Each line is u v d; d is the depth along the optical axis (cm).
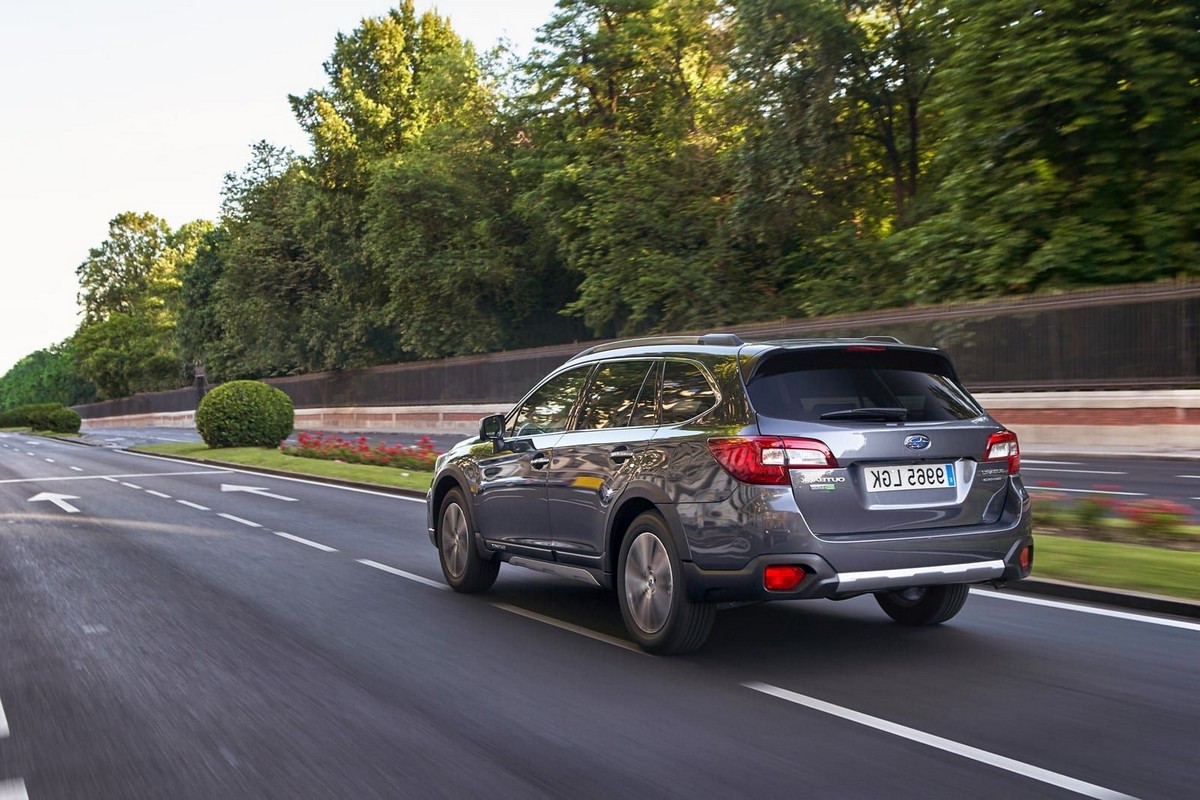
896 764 429
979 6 2452
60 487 2177
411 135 5516
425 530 1287
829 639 657
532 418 779
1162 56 2192
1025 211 2400
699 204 3838
